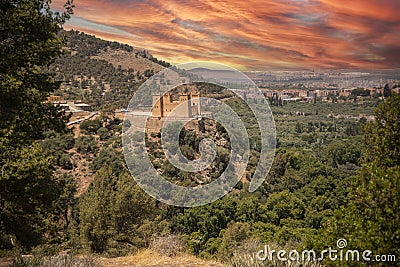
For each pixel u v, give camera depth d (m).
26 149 5.52
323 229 4.52
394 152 4.28
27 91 6.07
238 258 5.61
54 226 11.70
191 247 11.27
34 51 5.93
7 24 5.70
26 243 7.96
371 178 3.72
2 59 5.64
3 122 5.42
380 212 3.53
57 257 6.10
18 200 6.35
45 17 6.62
